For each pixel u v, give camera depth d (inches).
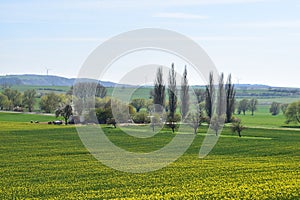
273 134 3176.7
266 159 1969.7
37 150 2171.5
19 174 1567.4
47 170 1642.5
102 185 1374.3
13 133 2928.2
